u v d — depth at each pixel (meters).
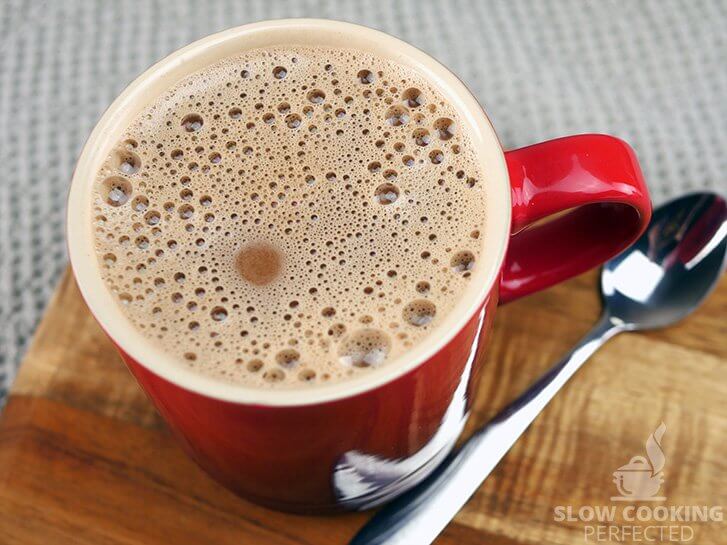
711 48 0.32
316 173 0.17
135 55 0.33
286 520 0.19
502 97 0.32
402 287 0.16
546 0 0.34
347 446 0.16
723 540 0.19
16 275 0.30
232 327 0.15
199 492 0.19
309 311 0.16
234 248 0.16
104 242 0.16
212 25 0.34
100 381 0.20
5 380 0.28
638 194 0.17
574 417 0.20
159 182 0.17
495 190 0.16
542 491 0.19
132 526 0.19
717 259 0.21
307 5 0.34
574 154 0.17
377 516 0.19
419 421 0.16
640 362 0.21
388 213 0.16
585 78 0.32
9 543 0.19
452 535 0.19
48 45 0.34
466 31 0.33
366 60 0.18
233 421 0.15
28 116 0.32
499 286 0.16
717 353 0.21
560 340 0.21
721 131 0.30
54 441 0.20
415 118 0.17
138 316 0.15
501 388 0.21
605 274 0.22
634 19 0.33
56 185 0.31
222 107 0.18
